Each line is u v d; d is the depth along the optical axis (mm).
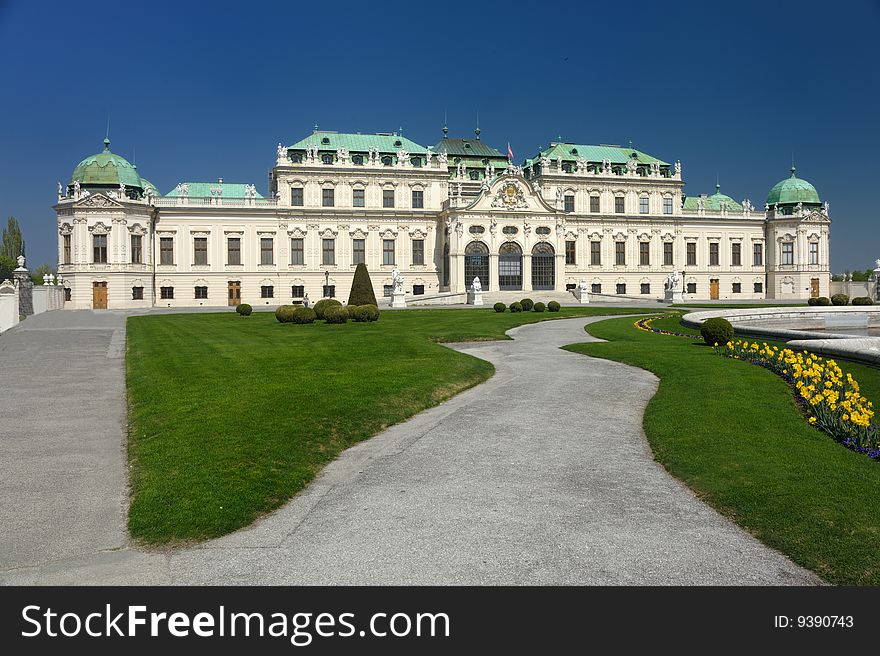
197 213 109062
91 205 100688
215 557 11523
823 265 130250
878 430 17969
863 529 11641
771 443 17188
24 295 76500
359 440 19219
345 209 113688
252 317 69938
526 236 115312
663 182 125938
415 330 51062
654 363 32719
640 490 14617
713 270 129375
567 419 21578
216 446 17141
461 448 18234
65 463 17000
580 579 10562
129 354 36781
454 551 11586
